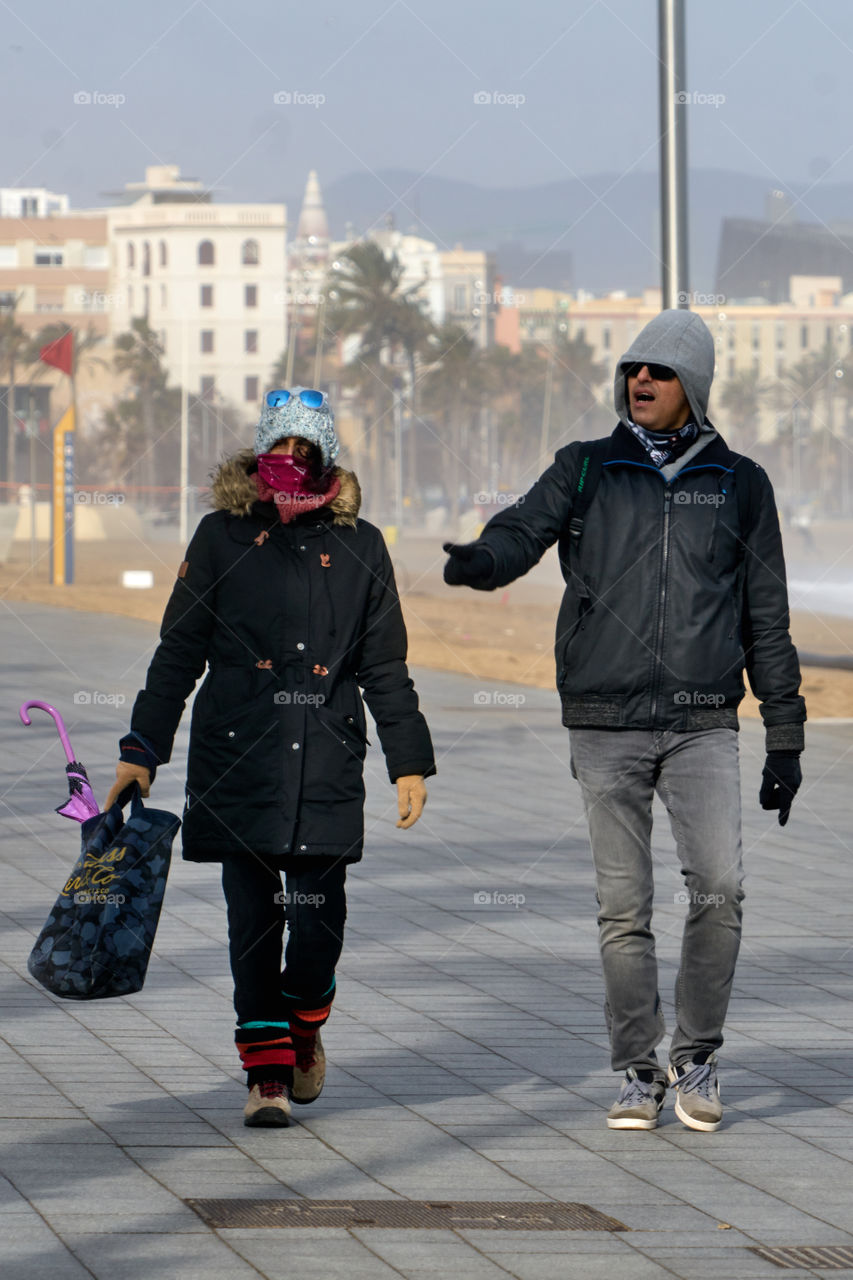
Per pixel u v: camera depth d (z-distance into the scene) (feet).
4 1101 28.43
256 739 27.91
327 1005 28.89
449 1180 25.16
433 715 94.43
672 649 28.53
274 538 28.43
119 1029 33.55
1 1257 20.84
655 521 28.63
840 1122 28.84
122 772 28.40
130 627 150.82
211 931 42.80
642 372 28.91
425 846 56.29
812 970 40.16
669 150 98.53
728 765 28.81
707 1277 21.16
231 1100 29.04
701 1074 28.60
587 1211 23.86
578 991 37.63
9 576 250.16
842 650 146.51
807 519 510.58
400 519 630.74
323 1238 22.15
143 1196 23.65
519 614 195.42
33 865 50.72
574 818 62.23
